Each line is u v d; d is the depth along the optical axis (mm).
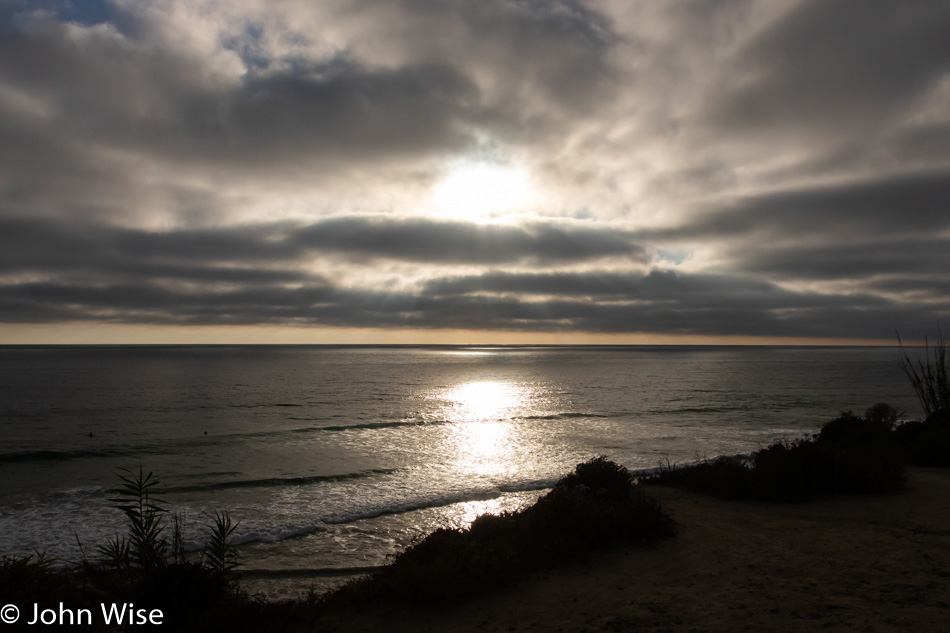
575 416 39312
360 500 16016
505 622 6078
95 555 11523
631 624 5609
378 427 33969
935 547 7816
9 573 6902
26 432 31906
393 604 6992
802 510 10875
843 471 12273
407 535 12609
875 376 93938
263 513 14680
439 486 17812
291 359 178500
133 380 75375
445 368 127312
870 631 4941
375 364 149000
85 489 18016
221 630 6309
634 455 23219
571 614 6105
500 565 7512
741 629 5227
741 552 8125
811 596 6008
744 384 74750
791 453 13070
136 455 24688
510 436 29672
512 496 16312
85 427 33875
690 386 71188
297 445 27125
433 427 33844
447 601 6801
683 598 6301
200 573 7062
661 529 9289
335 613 6875
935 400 22281
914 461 16375
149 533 8062
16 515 14883
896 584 6238
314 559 10953
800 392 61125
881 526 9273
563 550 8344
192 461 23047
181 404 47094
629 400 52188
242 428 33375
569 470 20328
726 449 24484
